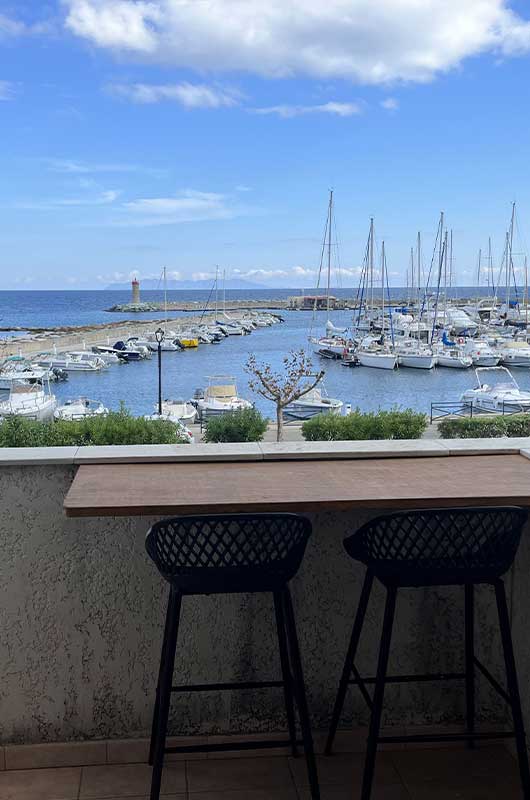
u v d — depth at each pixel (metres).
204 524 1.70
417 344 51.28
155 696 2.13
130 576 2.12
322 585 2.22
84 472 2.01
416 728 2.29
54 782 2.08
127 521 2.10
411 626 2.26
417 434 12.46
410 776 2.13
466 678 2.20
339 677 2.25
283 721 2.24
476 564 1.81
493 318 71.44
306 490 1.81
